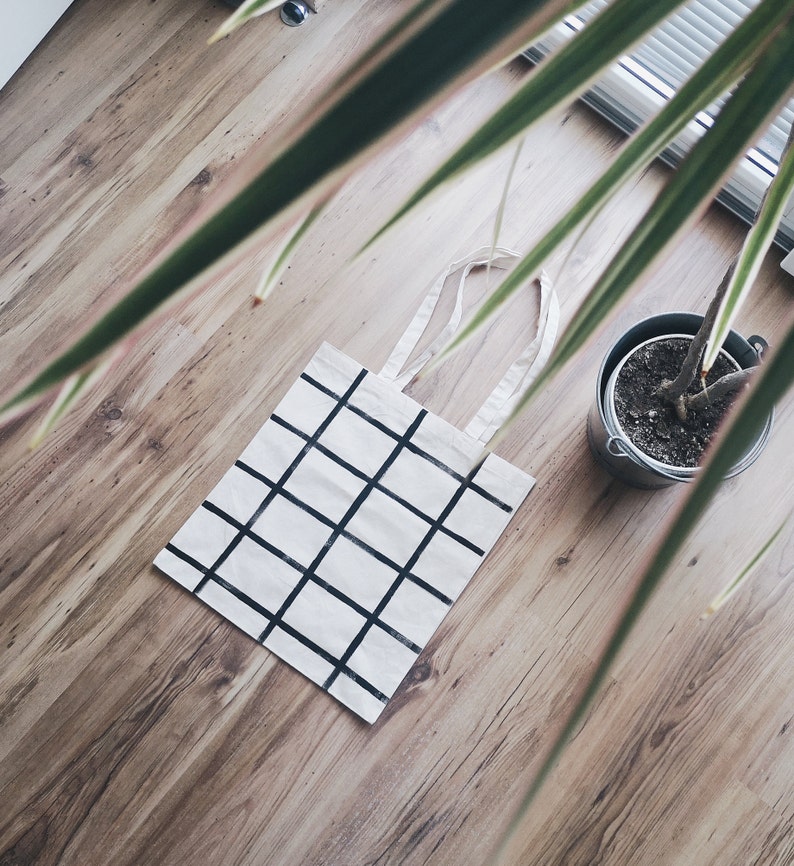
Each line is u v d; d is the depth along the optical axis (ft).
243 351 5.47
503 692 5.11
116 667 5.13
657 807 5.01
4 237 5.57
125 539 5.26
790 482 5.29
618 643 1.05
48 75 5.77
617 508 5.29
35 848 4.94
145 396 5.41
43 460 5.32
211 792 5.01
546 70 1.22
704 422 4.86
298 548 5.27
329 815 4.99
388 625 5.18
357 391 5.45
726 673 5.13
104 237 5.58
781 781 5.03
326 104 0.99
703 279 5.59
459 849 4.96
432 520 5.31
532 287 5.55
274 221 0.96
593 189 1.47
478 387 5.46
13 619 5.17
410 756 5.05
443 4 1.01
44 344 5.44
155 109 5.75
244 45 5.83
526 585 5.23
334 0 5.88
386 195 5.65
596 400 4.92
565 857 4.96
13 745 5.04
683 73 5.35
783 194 1.75
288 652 5.16
